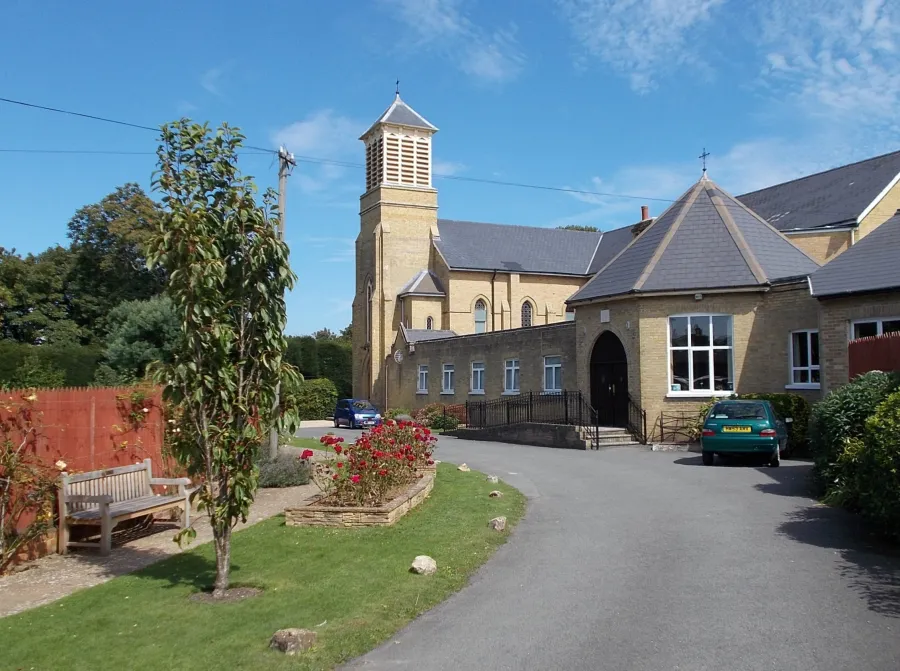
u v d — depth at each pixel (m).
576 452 22.80
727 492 13.83
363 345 54.28
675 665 5.64
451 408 38.34
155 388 13.16
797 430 20.19
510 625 6.68
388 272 51.22
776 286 22.69
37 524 9.47
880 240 19.98
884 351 14.09
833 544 9.43
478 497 13.57
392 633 6.54
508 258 52.22
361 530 10.67
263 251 7.70
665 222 27.34
